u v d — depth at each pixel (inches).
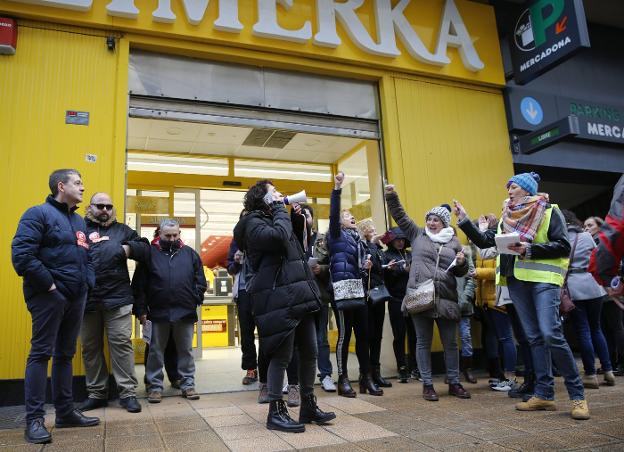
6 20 179.2
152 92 204.4
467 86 263.9
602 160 292.4
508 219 138.6
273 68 228.7
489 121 265.3
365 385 167.3
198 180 305.1
